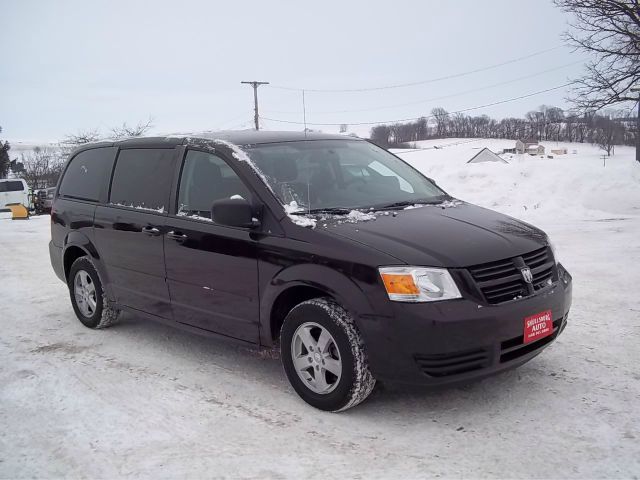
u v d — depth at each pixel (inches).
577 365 167.6
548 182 599.2
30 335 224.7
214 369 179.9
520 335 136.8
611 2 761.6
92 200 221.1
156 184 193.3
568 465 117.6
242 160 169.9
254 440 134.4
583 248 350.6
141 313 200.4
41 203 1115.9
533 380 158.9
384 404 149.4
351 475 118.1
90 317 226.1
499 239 148.3
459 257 136.6
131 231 195.5
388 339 132.3
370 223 153.3
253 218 158.9
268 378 170.9
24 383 175.2
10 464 129.2
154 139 204.1
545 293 144.6
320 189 171.2
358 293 135.9
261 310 157.2
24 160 2564.0
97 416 150.9
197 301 175.8
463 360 131.9
